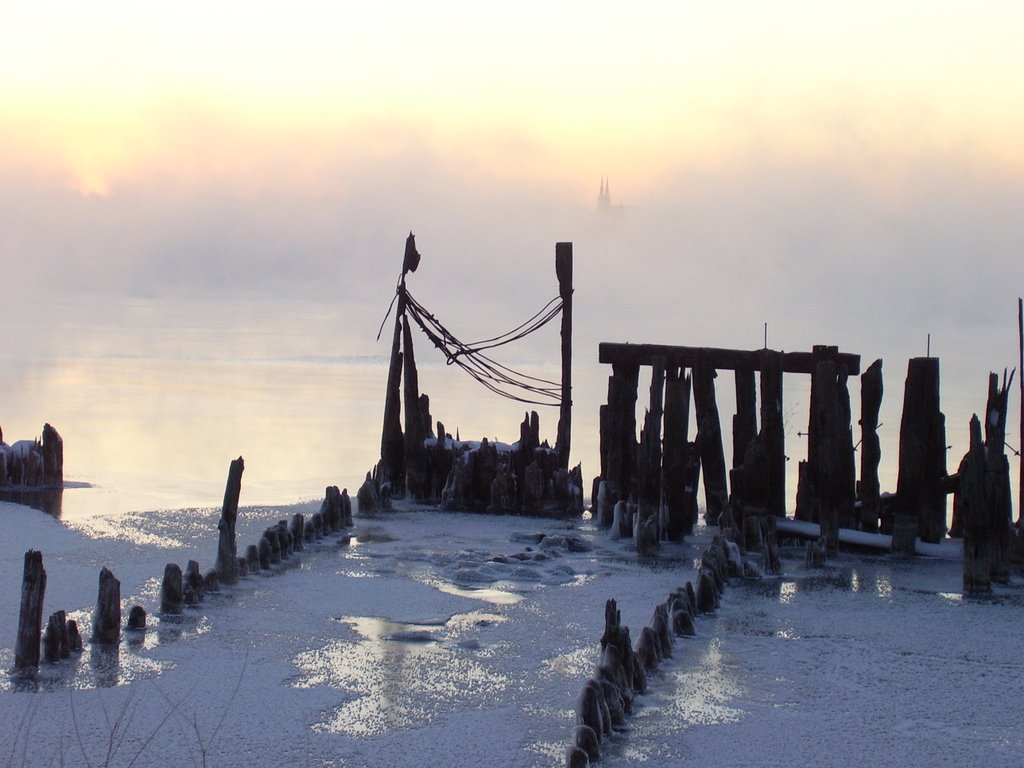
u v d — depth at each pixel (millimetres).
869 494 42625
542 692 26109
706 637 30578
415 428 50750
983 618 32500
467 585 35719
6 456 52625
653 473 42344
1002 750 23297
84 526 43125
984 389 96250
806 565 38875
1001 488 36438
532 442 49938
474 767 22141
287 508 48031
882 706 25594
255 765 22078
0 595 32812
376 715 24609
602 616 32281
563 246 50875
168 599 31719
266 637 29797
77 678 26359
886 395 96062
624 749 23094
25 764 21812
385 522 45844
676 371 46031
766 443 44188
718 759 22688
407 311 51562
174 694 25516
